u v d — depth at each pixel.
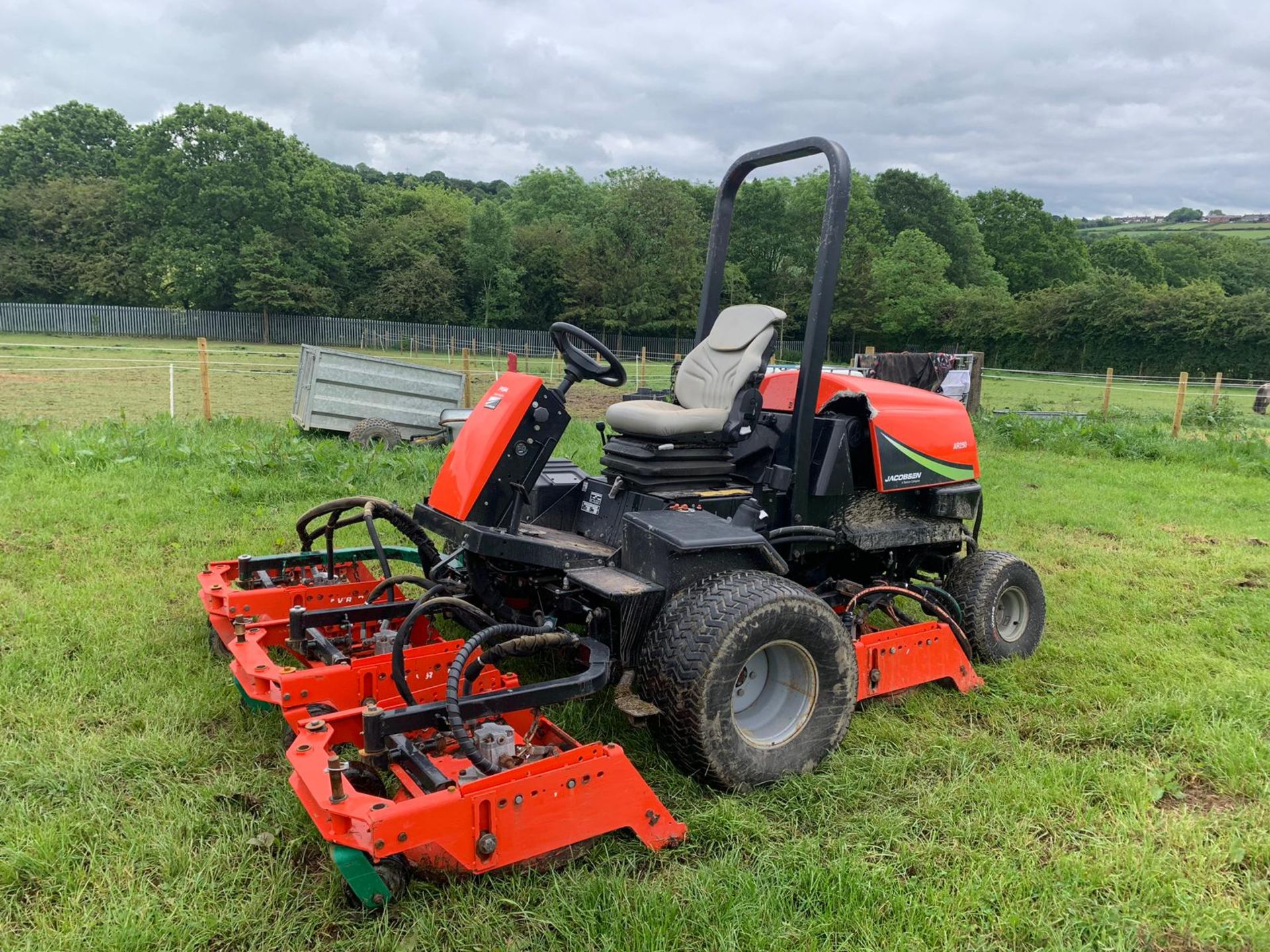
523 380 3.07
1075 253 61.75
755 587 2.73
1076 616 4.61
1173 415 15.39
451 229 48.12
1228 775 2.91
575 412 13.22
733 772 2.69
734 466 3.54
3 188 45.69
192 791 2.57
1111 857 2.43
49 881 2.17
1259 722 3.32
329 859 2.31
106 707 3.05
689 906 2.16
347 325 42.06
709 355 3.55
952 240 57.47
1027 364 39.62
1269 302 31.92
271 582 3.61
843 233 3.25
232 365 21.50
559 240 48.53
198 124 41.75
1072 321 36.88
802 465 3.34
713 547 2.72
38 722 2.91
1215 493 8.41
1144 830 2.59
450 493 3.02
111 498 5.87
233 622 3.30
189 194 42.03
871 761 2.97
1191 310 33.59
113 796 2.54
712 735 2.62
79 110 54.56
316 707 2.65
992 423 12.14
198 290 41.06
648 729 2.97
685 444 3.31
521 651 2.56
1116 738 3.20
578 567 2.98
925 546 4.05
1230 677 3.75
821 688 2.89
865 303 44.78
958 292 46.44
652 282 44.28
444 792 2.11
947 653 3.52
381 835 1.98
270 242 41.34
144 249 42.25
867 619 4.11
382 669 2.81
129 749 2.74
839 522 3.55
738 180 3.84
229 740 2.88
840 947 2.06
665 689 2.63
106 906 2.09
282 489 6.42
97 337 36.84
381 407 9.10
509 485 3.01
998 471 9.27
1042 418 12.96
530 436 3.02
